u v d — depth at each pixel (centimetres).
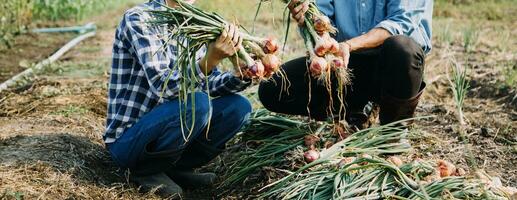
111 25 1138
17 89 607
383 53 368
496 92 559
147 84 354
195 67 330
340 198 316
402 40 363
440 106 517
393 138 370
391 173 332
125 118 357
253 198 360
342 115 418
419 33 391
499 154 414
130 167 365
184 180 383
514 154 414
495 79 586
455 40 820
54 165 375
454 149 416
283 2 375
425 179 339
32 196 339
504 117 493
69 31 1053
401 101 372
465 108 525
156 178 368
